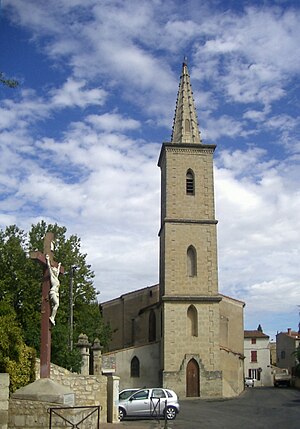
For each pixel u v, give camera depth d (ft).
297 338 289.12
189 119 175.01
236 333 192.24
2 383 54.19
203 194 166.20
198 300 156.76
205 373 152.05
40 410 55.42
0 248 140.77
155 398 95.35
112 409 80.38
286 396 158.30
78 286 148.15
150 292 200.34
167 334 153.79
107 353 159.53
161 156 176.24
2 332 69.72
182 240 161.68
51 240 67.05
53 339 109.70
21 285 136.77
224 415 100.22
